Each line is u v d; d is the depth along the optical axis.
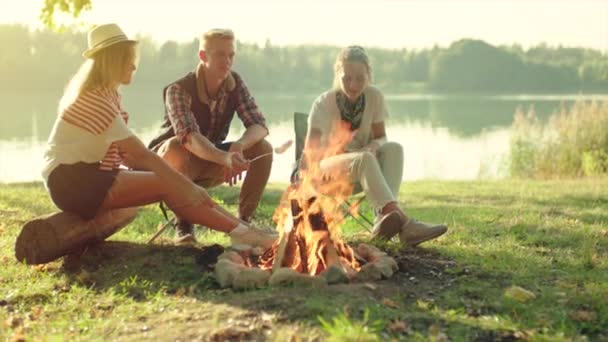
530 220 7.13
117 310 4.28
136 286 4.65
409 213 8.34
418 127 26.91
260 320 3.95
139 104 26.77
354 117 5.83
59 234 4.91
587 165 14.75
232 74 5.98
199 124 5.84
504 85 43.69
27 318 4.23
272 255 5.05
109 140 4.78
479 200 9.75
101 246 5.33
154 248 5.29
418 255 5.33
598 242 6.05
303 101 33.72
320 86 37.38
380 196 5.43
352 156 5.54
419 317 4.00
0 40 32.53
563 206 8.70
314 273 4.74
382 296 4.33
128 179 4.96
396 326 3.83
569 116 15.14
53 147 4.90
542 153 15.14
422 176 16.89
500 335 3.82
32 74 33.03
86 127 4.77
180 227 5.73
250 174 5.91
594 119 15.01
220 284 4.57
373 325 3.80
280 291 4.32
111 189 4.93
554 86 42.34
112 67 4.73
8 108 28.48
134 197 5.00
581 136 14.94
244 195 5.96
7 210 7.83
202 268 4.91
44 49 32.84
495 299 4.36
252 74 36.94
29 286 4.71
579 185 11.70
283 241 4.79
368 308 4.04
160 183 4.98
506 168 15.71
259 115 5.96
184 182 4.95
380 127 5.96
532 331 3.85
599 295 4.41
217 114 5.90
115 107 4.80
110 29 4.78
